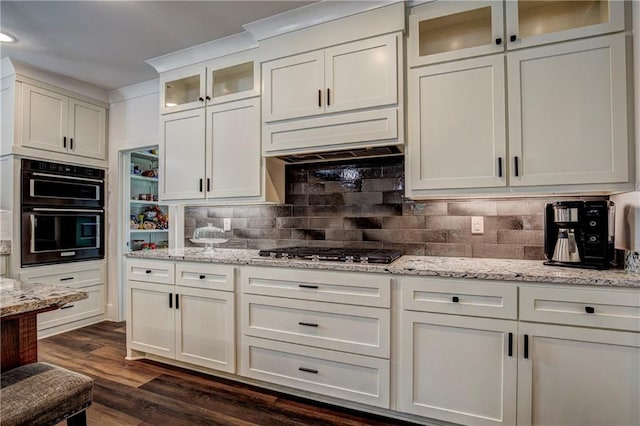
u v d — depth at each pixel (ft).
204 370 7.93
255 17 7.34
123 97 11.59
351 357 6.26
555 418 5.07
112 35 8.03
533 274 5.21
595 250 5.66
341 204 8.55
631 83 5.33
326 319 6.45
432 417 5.74
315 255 7.01
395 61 6.63
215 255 8.01
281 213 9.23
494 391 5.36
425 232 7.73
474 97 6.23
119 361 8.60
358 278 6.20
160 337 8.21
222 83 9.48
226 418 6.20
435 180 6.49
